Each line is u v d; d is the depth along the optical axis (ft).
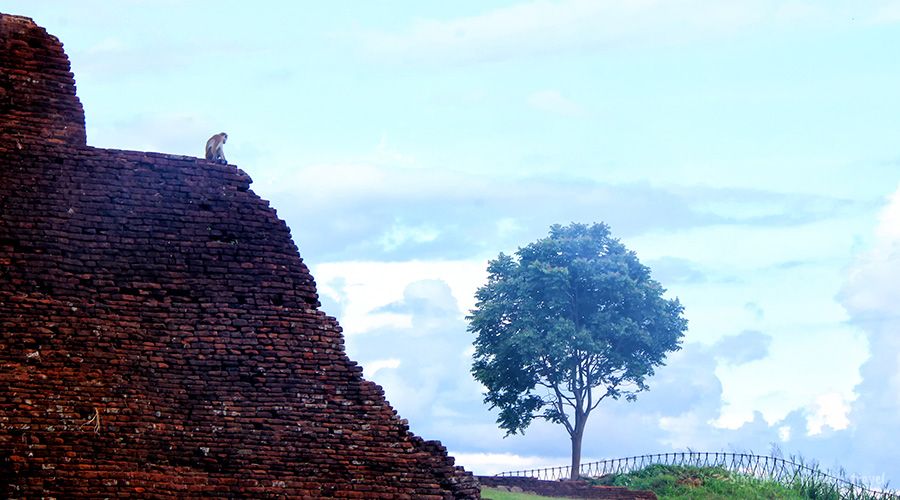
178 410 143.64
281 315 147.54
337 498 144.66
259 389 145.59
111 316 144.36
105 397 142.31
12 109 146.61
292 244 149.59
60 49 148.77
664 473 228.43
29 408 140.46
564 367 244.01
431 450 147.43
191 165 149.18
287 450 144.77
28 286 143.23
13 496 138.10
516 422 246.27
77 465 140.15
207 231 148.25
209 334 145.89
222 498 142.61
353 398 147.13
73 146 147.02
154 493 141.08
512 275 249.96
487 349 248.73
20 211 144.66
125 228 146.61
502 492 199.82
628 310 249.34
